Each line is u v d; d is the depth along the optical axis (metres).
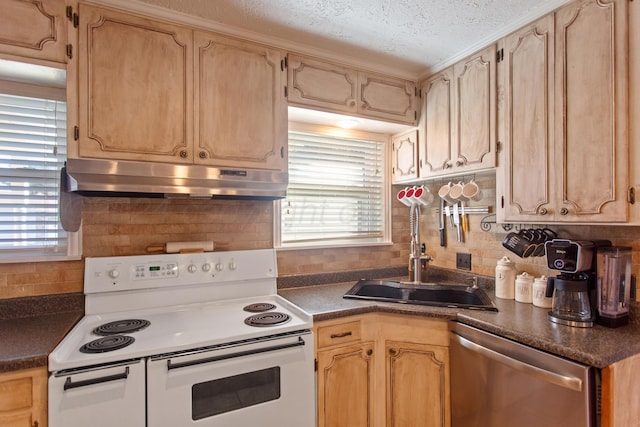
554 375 1.16
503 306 1.66
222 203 1.94
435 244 2.44
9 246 1.54
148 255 1.68
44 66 1.36
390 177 2.50
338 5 1.53
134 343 1.26
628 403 1.13
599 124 1.33
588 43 1.36
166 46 1.55
